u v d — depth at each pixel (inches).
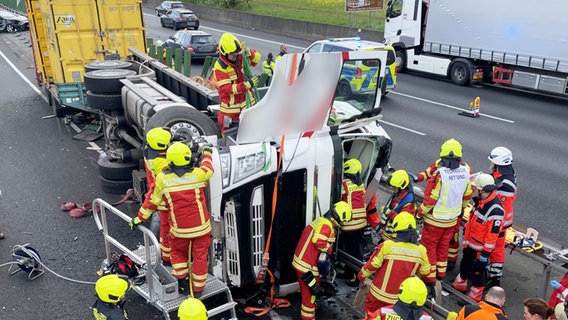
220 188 186.5
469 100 613.3
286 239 202.7
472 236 215.0
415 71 811.4
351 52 216.2
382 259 177.5
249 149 190.2
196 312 147.9
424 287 145.2
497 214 206.1
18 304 217.0
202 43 815.7
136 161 323.0
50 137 440.8
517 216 300.4
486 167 384.2
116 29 433.4
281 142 192.2
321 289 193.0
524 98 628.7
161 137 195.3
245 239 195.9
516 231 233.3
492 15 639.1
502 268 246.5
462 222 244.2
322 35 1082.7
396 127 492.1
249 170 188.5
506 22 625.9
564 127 497.4
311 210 202.2
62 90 424.2
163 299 181.6
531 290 230.4
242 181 188.4
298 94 191.2
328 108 198.4
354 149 236.1
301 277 191.3
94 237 273.9
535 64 609.6
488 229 207.8
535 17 593.6
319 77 190.2
